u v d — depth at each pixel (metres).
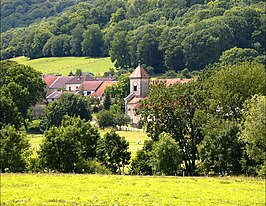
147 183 74.88
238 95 116.56
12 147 95.94
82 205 52.34
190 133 123.88
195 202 58.19
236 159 99.88
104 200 56.47
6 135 97.81
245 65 127.56
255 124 90.81
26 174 85.25
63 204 52.56
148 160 109.56
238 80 119.81
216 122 106.88
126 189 67.12
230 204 58.50
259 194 68.12
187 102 124.31
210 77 136.12
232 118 113.44
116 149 111.06
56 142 97.69
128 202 55.53
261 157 91.56
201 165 105.56
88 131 113.56
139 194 62.62
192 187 72.06
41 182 73.25
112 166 112.06
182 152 113.25
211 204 57.41
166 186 72.06
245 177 89.19
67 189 65.75
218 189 71.00
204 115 116.19
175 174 105.56
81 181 75.06
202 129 111.75
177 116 122.88
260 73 122.62
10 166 95.75
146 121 128.00
